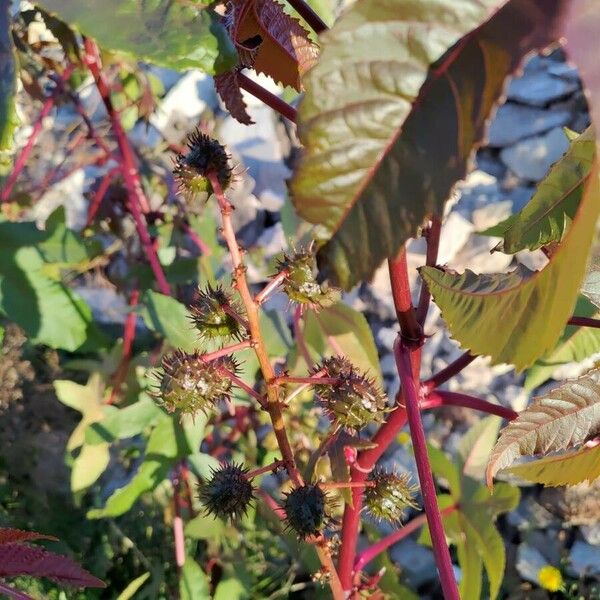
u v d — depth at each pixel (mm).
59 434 423
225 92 128
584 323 172
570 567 435
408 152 78
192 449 284
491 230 204
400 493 193
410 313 156
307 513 171
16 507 406
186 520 375
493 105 75
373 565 331
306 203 79
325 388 178
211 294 182
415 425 151
